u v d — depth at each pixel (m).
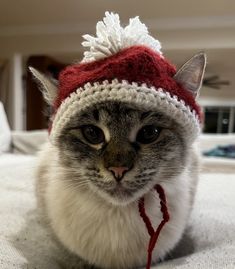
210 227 0.24
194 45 1.03
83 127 0.19
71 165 0.19
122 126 0.18
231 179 0.40
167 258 0.20
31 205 0.28
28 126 1.21
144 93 0.16
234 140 0.69
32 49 1.13
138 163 0.18
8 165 0.45
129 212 0.19
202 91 1.71
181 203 0.20
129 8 0.93
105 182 0.18
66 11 0.96
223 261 0.17
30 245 0.21
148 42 0.19
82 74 0.18
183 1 0.87
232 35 1.02
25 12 0.97
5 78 1.15
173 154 0.19
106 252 0.19
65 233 0.19
